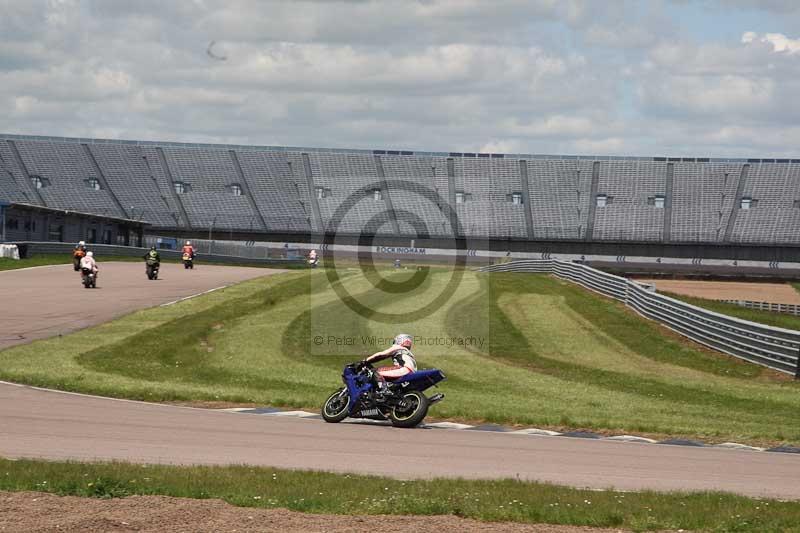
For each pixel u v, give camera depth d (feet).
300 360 147.95
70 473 55.67
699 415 104.63
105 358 139.23
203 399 103.71
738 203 578.66
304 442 76.02
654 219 572.51
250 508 49.32
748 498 55.62
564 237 561.02
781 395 122.72
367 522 46.88
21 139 621.31
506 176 609.83
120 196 593.83
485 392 119.85
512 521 48.96
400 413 88.33
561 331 186.91
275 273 316.81
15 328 170.71
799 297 374.63
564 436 85.56
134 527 44.73
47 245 371.56
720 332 165.17
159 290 250.16
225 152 638.53
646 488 60.70
